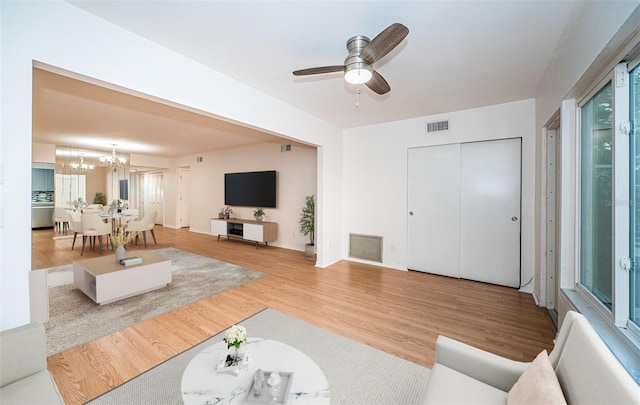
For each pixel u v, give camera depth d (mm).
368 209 4633
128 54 1942
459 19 1795
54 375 1779
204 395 1209
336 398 1627
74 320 2512
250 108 2932
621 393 709
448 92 3084
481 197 3678
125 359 1956
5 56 1408
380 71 2564
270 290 3363
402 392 1677
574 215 2096
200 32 1978
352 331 2389
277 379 1206
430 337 2295
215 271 4129
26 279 1464
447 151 3908
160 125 4445
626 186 1427
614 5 1271
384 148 4441
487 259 3646
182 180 8711
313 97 3260
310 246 4988
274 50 2230
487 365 1286
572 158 2115
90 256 4898
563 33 1946
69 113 3766
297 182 5684
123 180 9367
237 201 6688
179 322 2516
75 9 1680
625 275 1431
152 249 5652
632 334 1362
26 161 1465
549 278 2850
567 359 1039
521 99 3322
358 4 1665
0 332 1289
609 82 1581
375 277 3898
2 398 1155
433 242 4043
